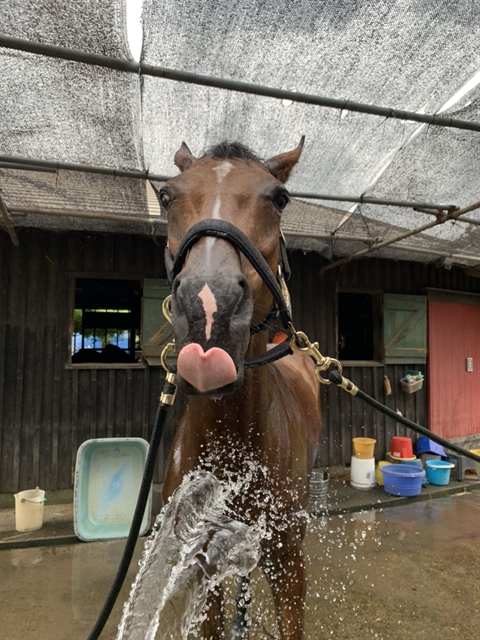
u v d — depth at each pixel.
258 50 1.93
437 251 4.24
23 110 2.17
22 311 3.93
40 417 3.92
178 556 1.20
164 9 1.69
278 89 2.00
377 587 2.56
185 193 1.17
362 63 2.03
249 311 0.93
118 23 1.74
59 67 1.92
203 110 2.28
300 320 4.76
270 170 1.52
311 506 3.79
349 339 6.33
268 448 1.33
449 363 5.52
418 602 2.41
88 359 6.23
